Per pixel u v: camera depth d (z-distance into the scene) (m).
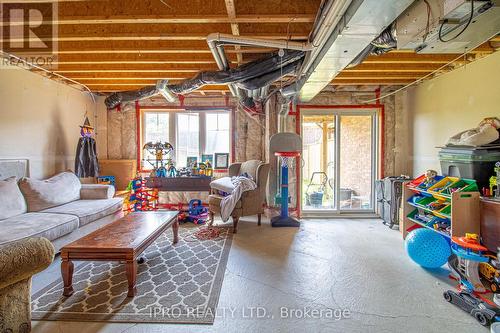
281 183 4.62
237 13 2.42
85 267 2.85
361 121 5.30
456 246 2.40
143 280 2.55
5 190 3.06
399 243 3.59
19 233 2.50
